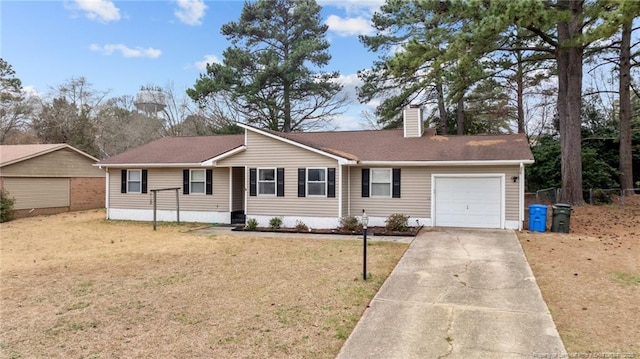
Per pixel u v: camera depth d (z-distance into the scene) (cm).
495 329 509
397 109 2561
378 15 2447
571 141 1631
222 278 770
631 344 462
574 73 1600
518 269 795
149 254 1012
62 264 911
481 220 1367
